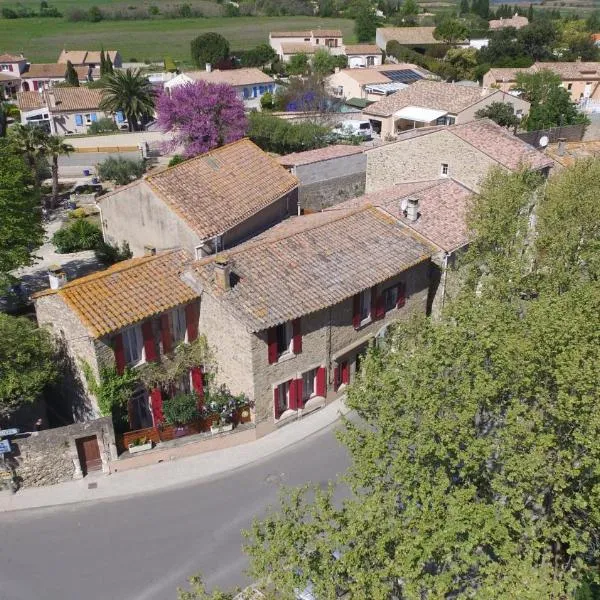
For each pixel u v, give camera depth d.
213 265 29.45
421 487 15.59
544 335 17.02
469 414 16.38
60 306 27.45
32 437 25.91
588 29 148.75
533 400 17.31
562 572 15.94
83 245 49.25
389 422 17.45
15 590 22.36
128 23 195.88
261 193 38.53
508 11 187.25
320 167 49.72
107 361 26.94
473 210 33.19
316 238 32.38
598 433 15.70
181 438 28.70
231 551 23.78
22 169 40.03
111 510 25.80
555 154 50.81
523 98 81.31
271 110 87.94
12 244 37.94
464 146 41.53
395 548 15.31
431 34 134.00
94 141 78.12
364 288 30.48
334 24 187.12
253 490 26.75
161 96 68.81
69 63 105.38
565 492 17.03
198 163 38.16
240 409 29.22
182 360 29.39
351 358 32.81
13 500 26.23
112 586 22.45
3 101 98.12
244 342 28.03
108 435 26.97
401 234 34.34
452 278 35.66
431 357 18.27
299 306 28.55
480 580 15.25
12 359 25.97
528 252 31.53
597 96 97.00
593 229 31.28
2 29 183.25
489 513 15.02
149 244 37.00
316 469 27.89
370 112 75.19
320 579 14.83
